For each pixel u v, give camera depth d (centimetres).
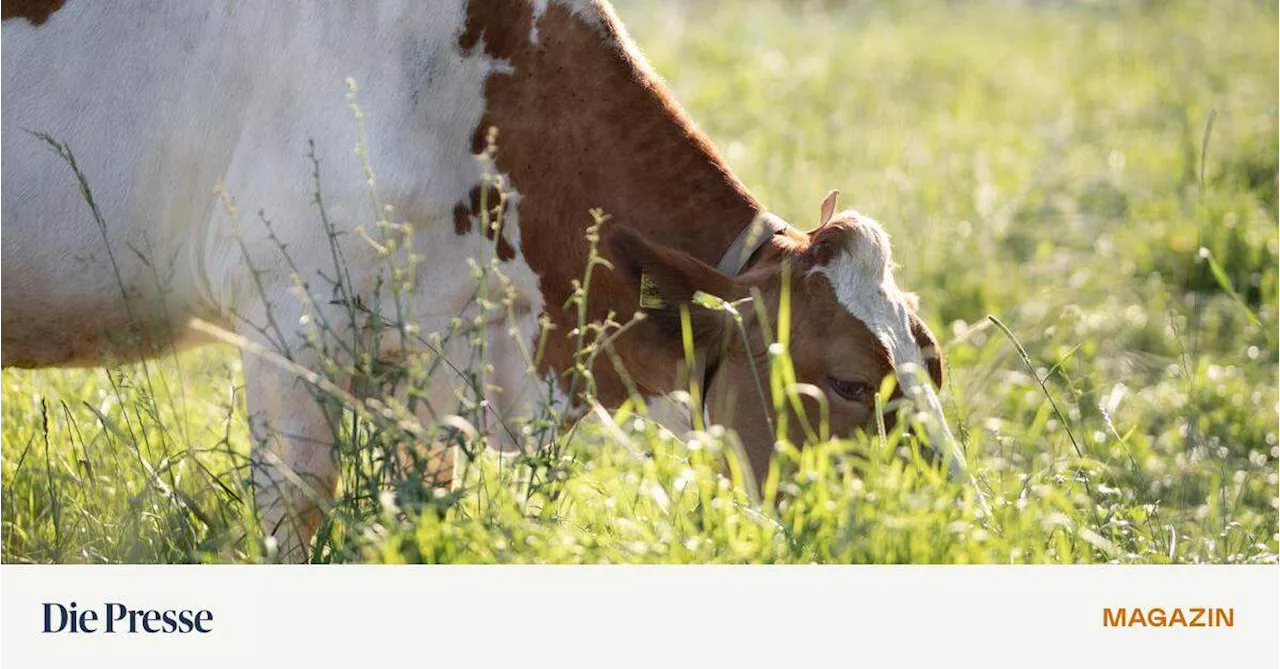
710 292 412
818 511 386
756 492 414
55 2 446
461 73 442
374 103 435
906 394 400
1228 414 600
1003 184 932
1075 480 462
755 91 1205
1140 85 1219
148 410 445
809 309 405
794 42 1509
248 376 443
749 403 412
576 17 446
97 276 454
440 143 439
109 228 450
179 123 446
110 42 446
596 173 442
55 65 445
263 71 441
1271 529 484
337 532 410
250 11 443
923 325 418
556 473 411
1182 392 618
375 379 408
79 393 518
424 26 439
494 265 446
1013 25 1670
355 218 433
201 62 445
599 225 435
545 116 443
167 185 450
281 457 436
